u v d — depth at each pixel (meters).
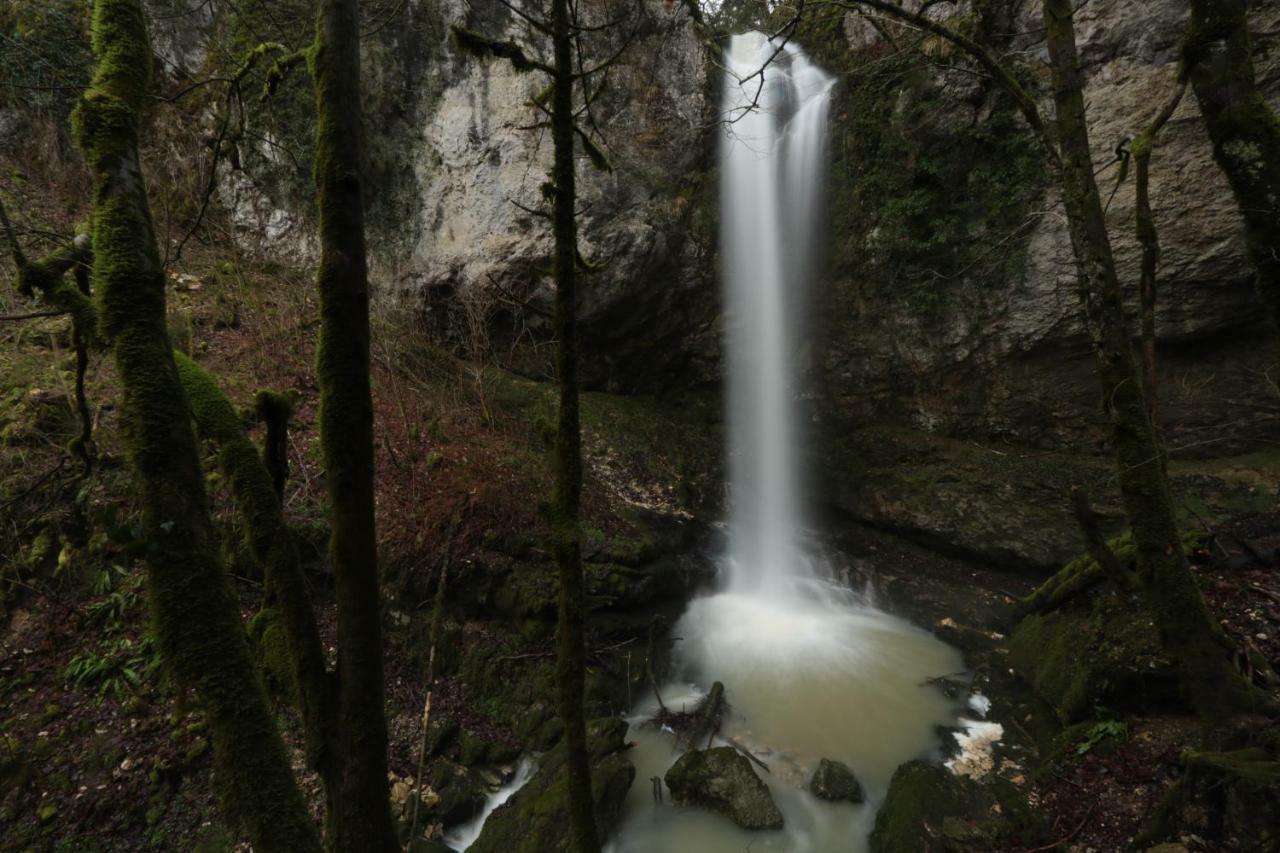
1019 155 6.35
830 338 8.05
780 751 4.23
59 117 6.89
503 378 7.77
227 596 1.45
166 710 3.56
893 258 7.36
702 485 7.62
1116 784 3.25
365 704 1.81
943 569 6.54
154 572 1.36
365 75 7.46
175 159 7.55
